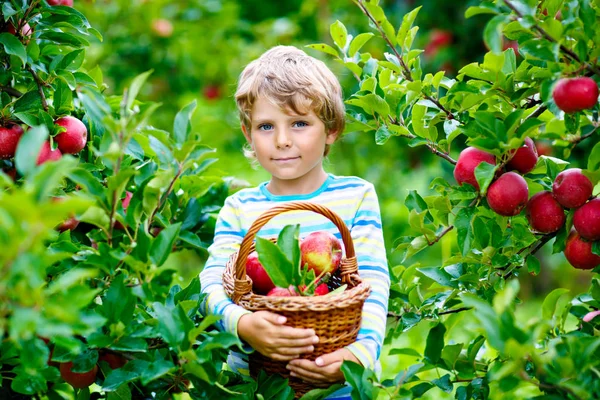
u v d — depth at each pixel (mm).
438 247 5918
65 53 2266
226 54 5148
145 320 1729
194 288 1950
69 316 1227
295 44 5492
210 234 2424
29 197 1158
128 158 2084
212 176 2367
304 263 1825
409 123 2172
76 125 1963
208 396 1746
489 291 2072
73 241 2121
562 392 1630
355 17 5418
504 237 1985
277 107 1975
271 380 1805
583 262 1849
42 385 1651
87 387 1946
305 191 2072
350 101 2088
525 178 1966
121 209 1742
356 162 5586
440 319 2145
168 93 5223
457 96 2037
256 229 1752
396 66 2141
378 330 1843
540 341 1896
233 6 5199
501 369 1486
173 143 1678
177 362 1746
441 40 4746
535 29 1652
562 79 1640
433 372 3068
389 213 5555
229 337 1604
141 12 4809
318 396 1754
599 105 1752
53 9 2047
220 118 5699
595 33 1651
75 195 1642
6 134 1923
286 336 1684
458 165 1870
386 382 1882
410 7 5004
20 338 1369
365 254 1987
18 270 1176
